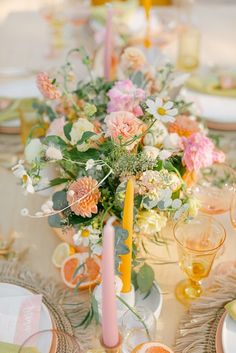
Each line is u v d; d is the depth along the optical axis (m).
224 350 0.89
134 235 0.95
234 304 0.96
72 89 1.21
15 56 1.95
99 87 1.19
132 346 0.89
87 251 1.10
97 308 0.93
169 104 0.94
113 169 0.91
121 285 0.90
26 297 1.00
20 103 1.56
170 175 0.91
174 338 0.97
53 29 2.09
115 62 1.45
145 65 1.27
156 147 1.02
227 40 2.07
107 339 0.81
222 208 1.18
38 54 1.97
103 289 0.77
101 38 1.62
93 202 0.89
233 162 1.40
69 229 0.96
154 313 0.98
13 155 1.46
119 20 1.99
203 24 2.20
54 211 0.92
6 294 1.01
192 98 1.45
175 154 1.01
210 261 1.00
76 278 1.07
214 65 1.86
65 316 1.00
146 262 1.12
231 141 1.50
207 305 1.01
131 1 2.07
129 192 0.82
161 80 1.24
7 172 1.41
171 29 2.04
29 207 1.30
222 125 1.54
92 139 0.95
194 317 0.99
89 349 0.94
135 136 0.93
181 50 1.85
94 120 1.07
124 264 0.90
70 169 0.98
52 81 1.10
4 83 1.75
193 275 1.02
